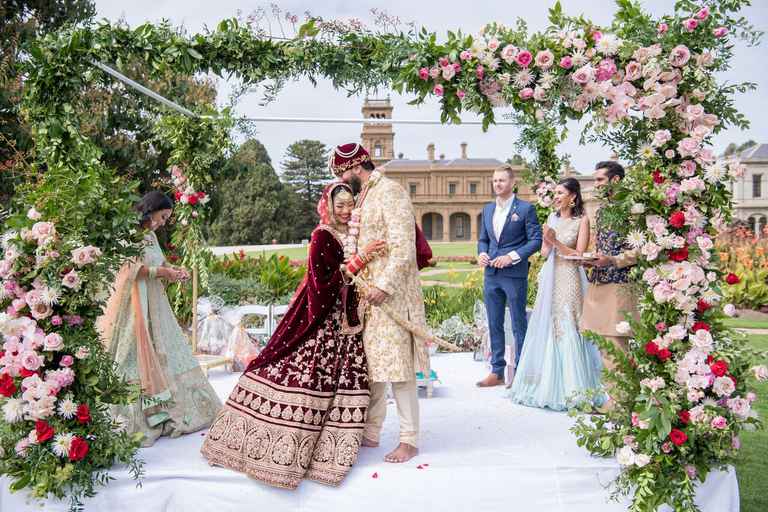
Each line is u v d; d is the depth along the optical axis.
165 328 3.46
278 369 2.93
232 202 41.72
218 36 3.28
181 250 5.88
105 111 10.15
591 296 3.82
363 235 2.99
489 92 3.20
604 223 3.17
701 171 3.03
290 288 9.02
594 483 2.88
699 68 2.98
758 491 3.65
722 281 3.07
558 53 3.11
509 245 4.72
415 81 3.20
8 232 2.88
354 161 3.14
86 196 2.89
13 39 8.84
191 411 3.45
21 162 7.00
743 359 2.93
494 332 4.84
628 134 3.20
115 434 2.86
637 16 3.04
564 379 3.98
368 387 2.96
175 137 5.36
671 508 2.94
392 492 2.77
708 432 2.84
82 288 2.88
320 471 2.79
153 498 2.81
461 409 4.06
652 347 2.94
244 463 2.81
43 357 2.76
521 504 2.82
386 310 2.88
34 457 2.74
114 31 3.20
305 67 3.33
